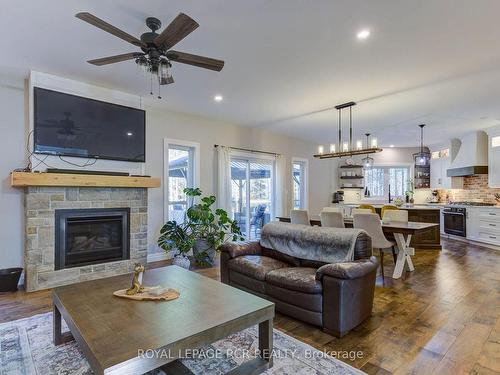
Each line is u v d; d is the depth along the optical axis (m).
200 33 2.65
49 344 2.29
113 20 2.48
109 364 1.33
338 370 1.96
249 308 1.91
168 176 5.14
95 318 1.76
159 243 4.60
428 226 4.08
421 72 3.47
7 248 3.67
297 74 3.55
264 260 3.37
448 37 2.69
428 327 2.58
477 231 6.54
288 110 5.08
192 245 4.64
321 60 3.18
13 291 3.48
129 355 1.40
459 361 2.07
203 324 1.69
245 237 6.54
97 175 3.88
